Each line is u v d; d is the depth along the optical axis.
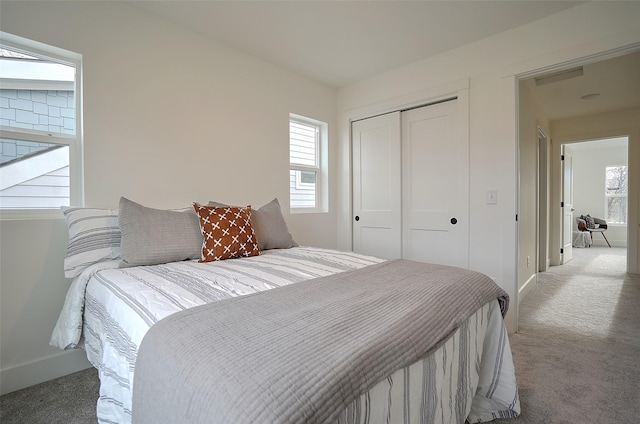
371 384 0.72
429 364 1.00
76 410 1.46
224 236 1.84
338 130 3.54
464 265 2.61
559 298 3.18
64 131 1.85
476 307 1.25
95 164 1.88
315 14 2.14
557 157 4.71
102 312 1.29
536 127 3.69
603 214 7.42
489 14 2.14
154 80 2.13
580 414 1.41
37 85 1.78
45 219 1.73
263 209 2.37
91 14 1.87
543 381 1.68
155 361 0.77
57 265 1.77
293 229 3.09
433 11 2.11
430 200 2.89
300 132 3.34
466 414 1.26
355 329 0.85
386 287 1.21
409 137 3.04
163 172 2.17
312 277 1.39
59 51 1.78
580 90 3.35
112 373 1.11
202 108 2.38
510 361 1.43
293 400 0.58
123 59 1.99
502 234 2.40
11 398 1.56
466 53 2.56
